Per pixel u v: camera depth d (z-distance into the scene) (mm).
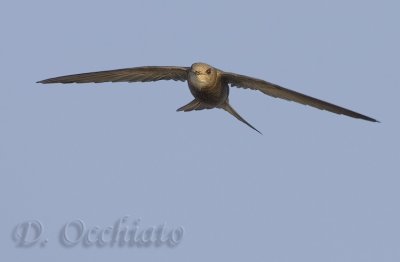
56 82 18266
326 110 17203
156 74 18750
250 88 18438
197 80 18359
